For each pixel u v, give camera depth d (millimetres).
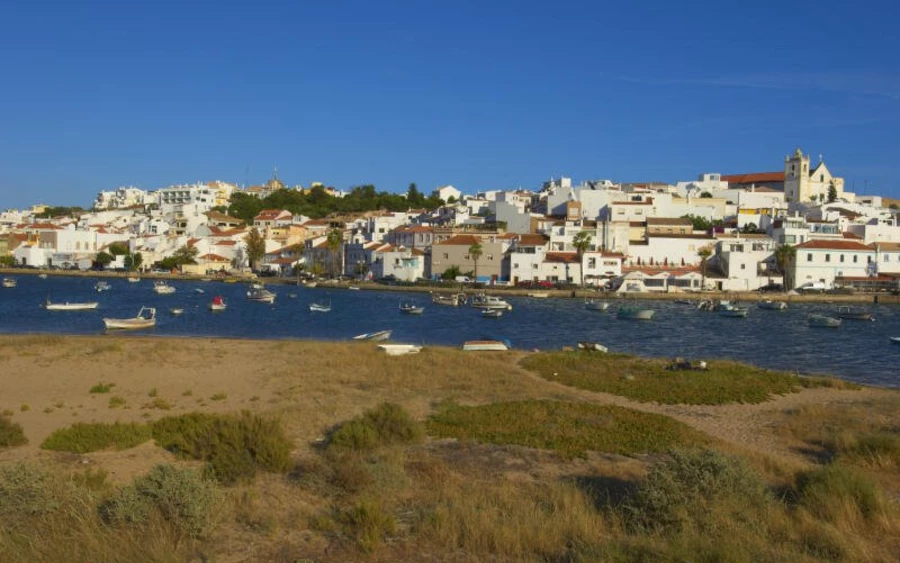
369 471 20844
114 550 13836
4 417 30312
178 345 56781
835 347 76688
